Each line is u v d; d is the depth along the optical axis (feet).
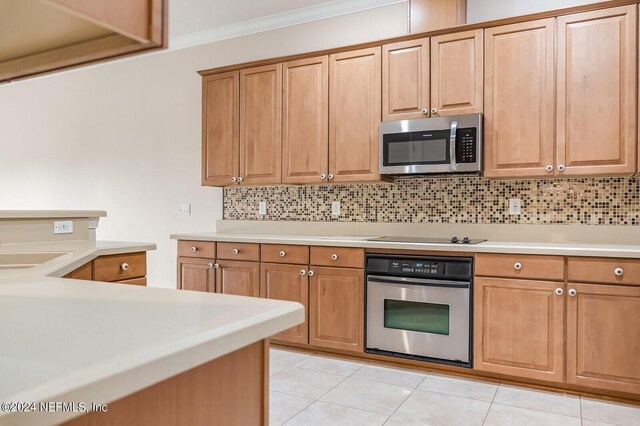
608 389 8.59
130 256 9.01
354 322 10.84
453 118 10.43
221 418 2.78
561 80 9.65
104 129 17.39
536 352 9.09
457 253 9.82
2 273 5.07
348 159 11.80
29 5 2.18
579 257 8.74
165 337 2.47
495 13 11.37
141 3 2.28
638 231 9.96
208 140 13.78
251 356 3.04
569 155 9.60
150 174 16.40
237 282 12.29
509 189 11.18
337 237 12.21
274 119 12.78
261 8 13.46
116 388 1.98
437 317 9.99
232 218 14.85
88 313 3.03
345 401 8.63
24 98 19.35
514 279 9.26
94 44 2.64
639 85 9.07
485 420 7.86
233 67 13.33
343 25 13.19
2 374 1.93
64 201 18.37
